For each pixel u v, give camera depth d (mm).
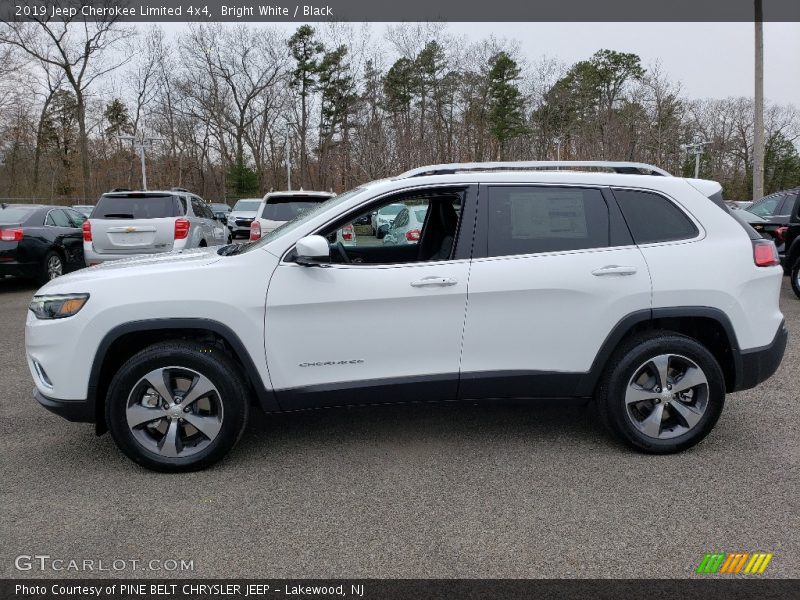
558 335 3809
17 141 41250
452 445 4152
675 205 3945
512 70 45094
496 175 3908
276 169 55219
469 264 3773
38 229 10766
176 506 3350
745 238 3949
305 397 3771
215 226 11977
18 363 6262
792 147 58812
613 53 53688
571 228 3889
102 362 3639
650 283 3797
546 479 3641
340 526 3146
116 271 3799
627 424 3893
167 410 3693
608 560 2838
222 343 3828
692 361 3852
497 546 2959
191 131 54375
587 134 42219
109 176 49562
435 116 44281
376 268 3752
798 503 3338
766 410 4762
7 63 37844
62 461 3932
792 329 7379
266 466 3850
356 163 29641
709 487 3525
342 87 49938
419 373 3801
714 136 57969
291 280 3689
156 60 51344
